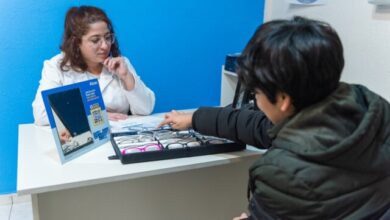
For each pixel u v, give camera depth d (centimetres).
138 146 114
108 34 166
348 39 167
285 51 69
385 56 148
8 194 219
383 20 147
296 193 69
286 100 74
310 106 73
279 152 73
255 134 109
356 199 69
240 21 239
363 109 72
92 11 163
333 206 68
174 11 221
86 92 121
